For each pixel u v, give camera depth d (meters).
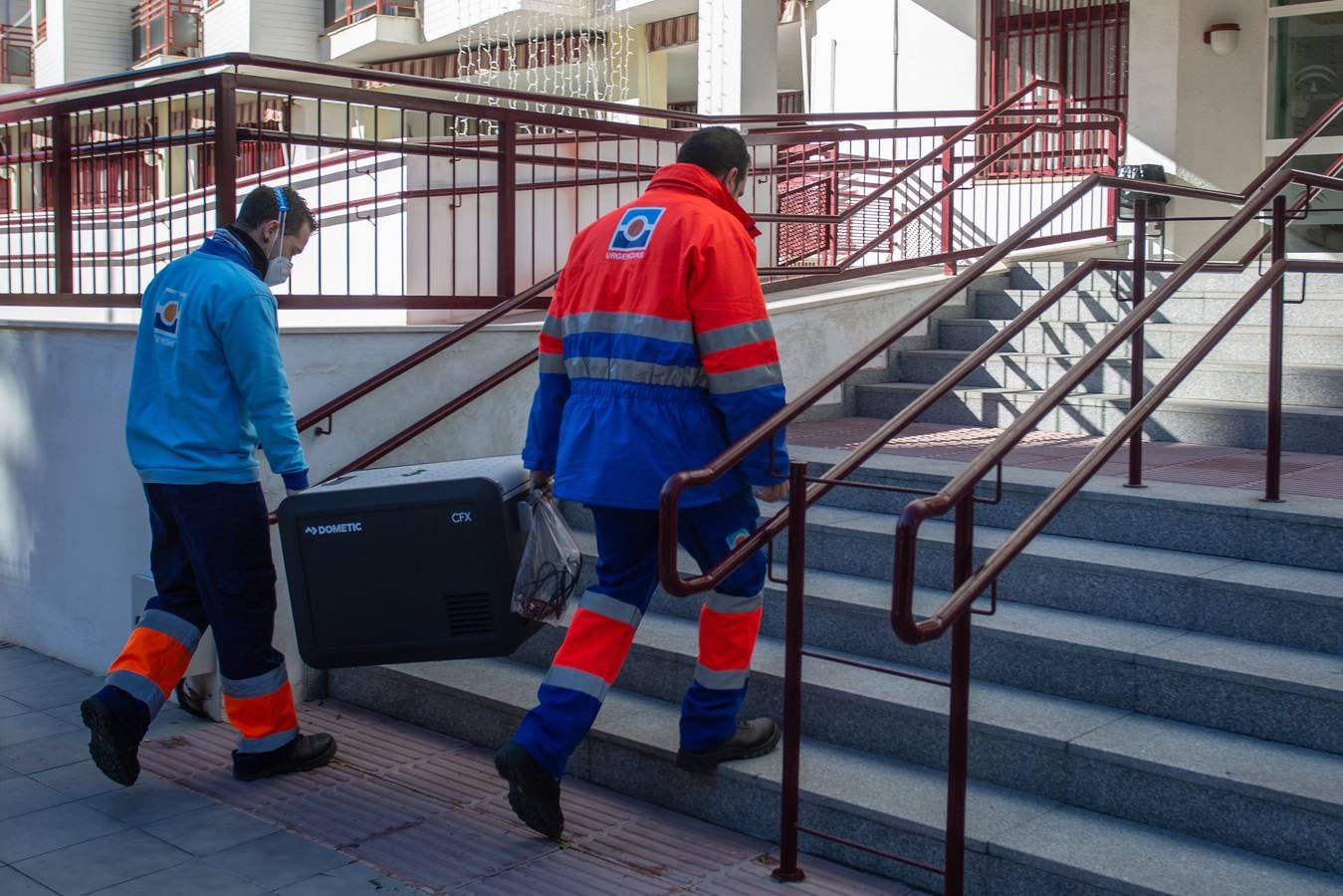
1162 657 3.57
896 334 3.83
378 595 3.91
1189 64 9.85
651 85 14.92
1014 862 3.15
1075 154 10.63
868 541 4.61
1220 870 3.01
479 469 4.04
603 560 3.70
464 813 3.95
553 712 3.58
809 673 4.05
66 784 4.25
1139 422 3.35
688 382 3.54
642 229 3.57
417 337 5.38
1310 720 3.32
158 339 4.16
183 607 4.27
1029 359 6.55
